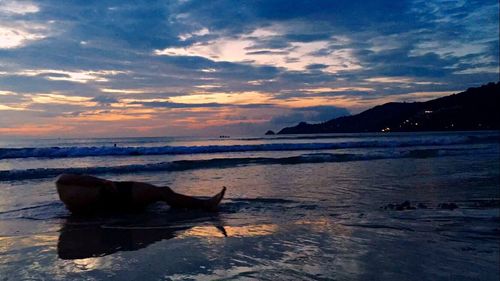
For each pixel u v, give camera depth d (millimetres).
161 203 7121
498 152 20344
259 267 3316
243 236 4504
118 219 5789
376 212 6070
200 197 7773
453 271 3307
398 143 28422
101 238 4520
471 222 5293
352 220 5441
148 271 3207
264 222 5367
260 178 10906
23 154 18656
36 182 10445
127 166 13125
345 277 3094
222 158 17469
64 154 19484
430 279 3104
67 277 3064
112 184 6281
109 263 3441
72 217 5965
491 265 3492
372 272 3230
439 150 21344
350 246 4043
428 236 4523
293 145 25859
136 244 4203
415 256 3723
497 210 6199
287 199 7438
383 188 8859
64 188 6145
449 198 7461
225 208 6566
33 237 4570
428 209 6285
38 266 3365
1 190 8977
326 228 4926
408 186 9102
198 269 3254
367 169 13172
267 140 54562
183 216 5938
